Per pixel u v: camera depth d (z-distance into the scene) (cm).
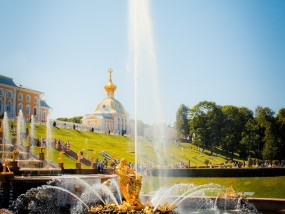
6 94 11450
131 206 1798
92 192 3681
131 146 10381
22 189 3406
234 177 5962
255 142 12825
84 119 15850
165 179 6194
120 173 1875
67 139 8650
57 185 3603
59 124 10731
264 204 3941
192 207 4106
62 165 5059
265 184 5456
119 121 16488
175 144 13462
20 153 5225
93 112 16225
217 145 13312
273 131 11844
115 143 10156
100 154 7838
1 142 6109
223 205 4041
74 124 10994
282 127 11844
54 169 4588
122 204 1833
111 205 1867
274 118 12250
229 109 13625
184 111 16275
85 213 3359
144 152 9931
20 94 12100
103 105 16750
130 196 1845
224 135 13212
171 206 1923
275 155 11656
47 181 3547
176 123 16175
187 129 16088
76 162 6056
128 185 1850
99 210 1809
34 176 3884
